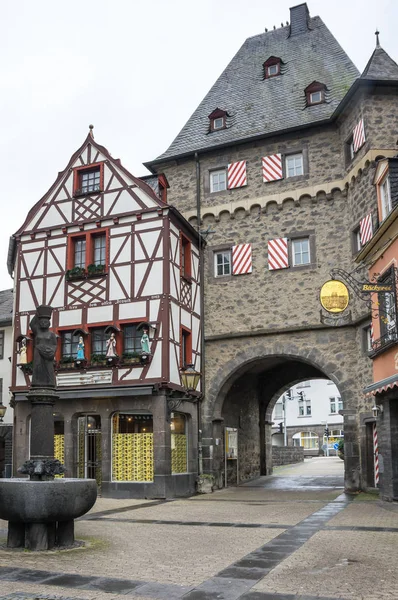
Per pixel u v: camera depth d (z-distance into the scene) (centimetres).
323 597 559
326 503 1428
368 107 1789
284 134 2052
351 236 1877
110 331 1788
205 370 2020
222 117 2261
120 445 1767
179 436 1866
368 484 1717
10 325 2467
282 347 1936
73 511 823
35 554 782
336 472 2664
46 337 891
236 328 2009
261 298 1994
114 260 1864
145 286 1803
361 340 1781
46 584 620
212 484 1881
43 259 1970
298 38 2447
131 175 1900
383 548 796
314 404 5394
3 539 915
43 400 870
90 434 1858
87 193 1947
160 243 1814
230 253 2081
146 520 1167
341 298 1588
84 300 1878
